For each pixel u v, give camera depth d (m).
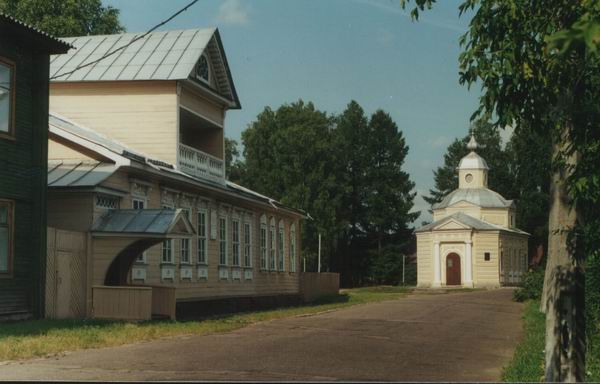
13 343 15.89
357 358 15.27
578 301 9.83
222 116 36.72
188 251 30.61
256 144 85.38
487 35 11.06
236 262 36.31
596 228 10.38
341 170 89.88
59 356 14.82
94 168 24.39
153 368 13.29
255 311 35.16
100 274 23.36
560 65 10.40
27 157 21.53
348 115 94.12
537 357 15.95
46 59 22.16
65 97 32.06
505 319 29.17
